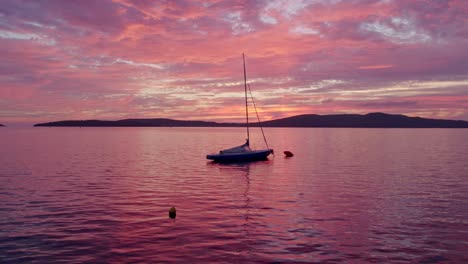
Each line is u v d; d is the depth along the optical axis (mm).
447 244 13602
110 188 24906
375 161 44625
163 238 14102
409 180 28969
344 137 134875
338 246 13312
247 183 27484
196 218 17016
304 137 135750
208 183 27438
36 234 14508
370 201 20844
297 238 14156
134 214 17688
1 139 102500
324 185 26562
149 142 93875
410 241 13891
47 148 66250
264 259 12094
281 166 39188
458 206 19625
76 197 21719
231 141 102312
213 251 12773
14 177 29750
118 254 12484
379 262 11914
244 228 15414
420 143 90250
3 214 17531
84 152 57531
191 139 115500
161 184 26797
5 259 12055
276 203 20266
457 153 57750
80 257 12242
